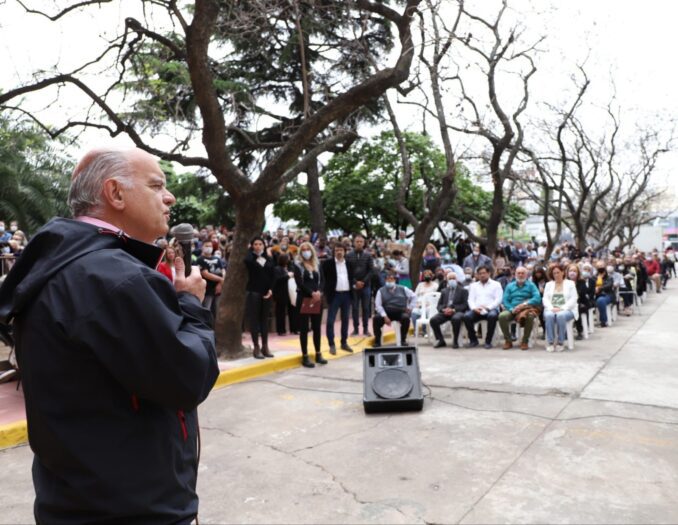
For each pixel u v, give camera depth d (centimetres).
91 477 123
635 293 1511
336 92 1206
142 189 146
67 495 124
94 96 812
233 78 1694
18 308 127
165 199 151
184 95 1164
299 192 2256
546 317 927
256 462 442
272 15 925
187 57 751
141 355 120
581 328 1061
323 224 2017
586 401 586
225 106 1444
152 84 1055
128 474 125
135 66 970
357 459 441
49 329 123
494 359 855
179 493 135
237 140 1792
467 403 597
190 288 151
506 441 470
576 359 835
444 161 2127
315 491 382
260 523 338
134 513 125
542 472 400
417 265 1327
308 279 827
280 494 379
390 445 471
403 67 833
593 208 2338
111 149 148
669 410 550
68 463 124
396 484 389
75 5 777
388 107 1497
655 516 330
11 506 377
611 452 436
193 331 134
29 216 1847
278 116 1686
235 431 524
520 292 979
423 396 588
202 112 775
